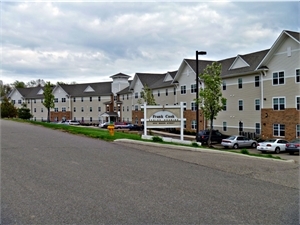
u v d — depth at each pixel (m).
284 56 28.53
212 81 24.97
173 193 6.96
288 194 7.14
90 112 68.62
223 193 7.08
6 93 102.56
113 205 6.07
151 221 5.29
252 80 32.59
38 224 5.11
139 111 54.88
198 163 10.89
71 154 11.83
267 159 13.59
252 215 5.66
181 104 18.56
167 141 17.48
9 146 13.50
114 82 66.06
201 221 5.32
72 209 5.82
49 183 7.61
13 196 6.54
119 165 9.99
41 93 74.25
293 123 27.78
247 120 33.31
